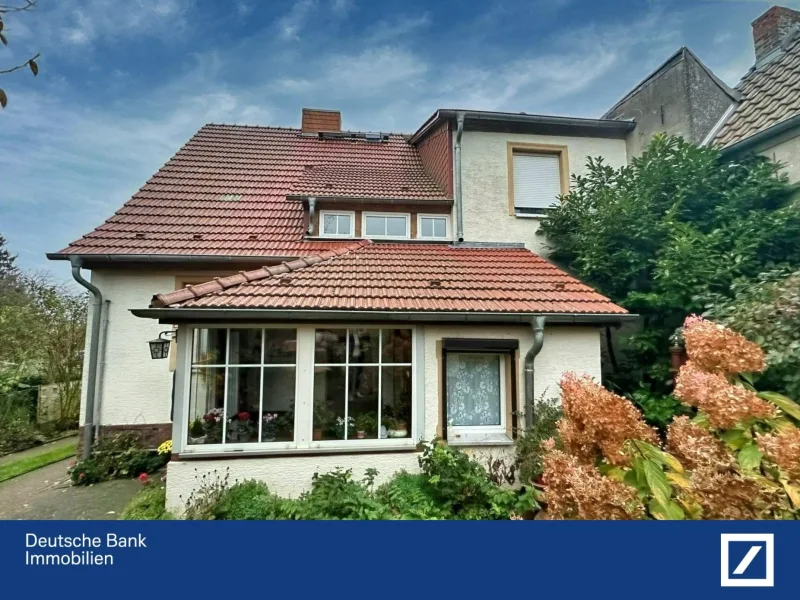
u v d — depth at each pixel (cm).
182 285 779
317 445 559
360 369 586
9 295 1241
